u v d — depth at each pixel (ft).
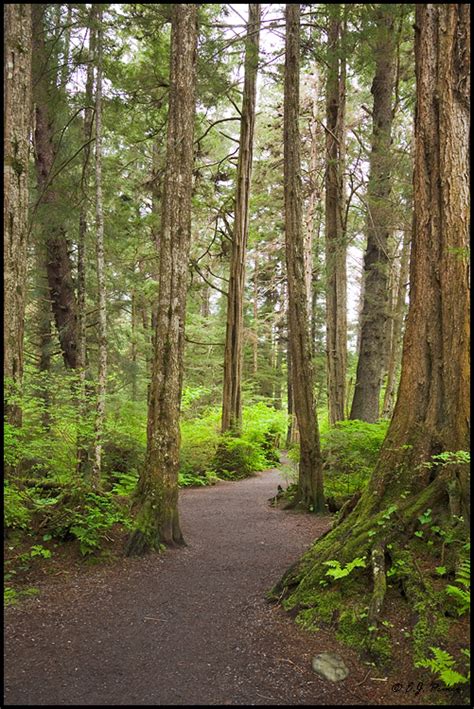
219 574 17.46
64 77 31.30
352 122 50.70
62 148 36.65
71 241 42.96
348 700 9.70
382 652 10.91
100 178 27.27
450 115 15.05
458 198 14.98
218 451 46.93
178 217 21.15
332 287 43.57
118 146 49.85
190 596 15.25
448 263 14.98
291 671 10.73
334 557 14.02
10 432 17.88
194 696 9.76
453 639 10.71
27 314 45.44
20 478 18.90
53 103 31.48
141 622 13.21
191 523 25.76
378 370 42.47
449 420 14.57
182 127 21.25
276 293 84.53
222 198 54.03
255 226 67.77
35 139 38.27
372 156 38.17
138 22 31.17
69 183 35.06
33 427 20.07
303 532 23.80
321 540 15.74
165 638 12.32
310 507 28.66
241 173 46.26
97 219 26.94
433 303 15.26
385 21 30.94
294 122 29.40
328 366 43.06
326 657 11.05
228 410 47.78
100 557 17.72
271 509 29.76
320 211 55.36
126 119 40.70
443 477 13.99
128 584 16.01
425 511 13.78
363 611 12.22
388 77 40.98
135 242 49.01
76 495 19.20
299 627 12.68
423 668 10.31
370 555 13.43
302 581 14.20
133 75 36.78
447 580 12.21
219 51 34.83
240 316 47.62
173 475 21.11
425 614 11.39
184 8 21.31
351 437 28.60
